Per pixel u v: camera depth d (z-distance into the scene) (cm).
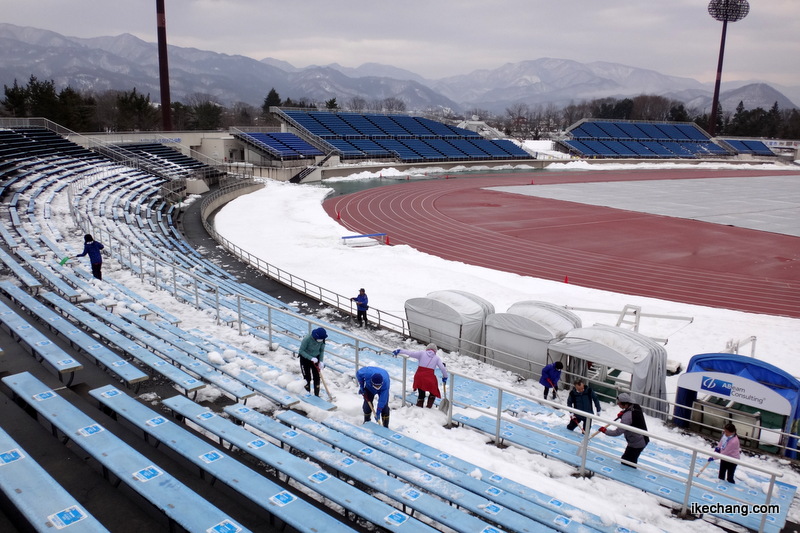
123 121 9112
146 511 602
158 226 3347
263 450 691
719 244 3884
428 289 2536
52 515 509
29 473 567
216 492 650
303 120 8562
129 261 2066
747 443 1123
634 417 818
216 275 2450
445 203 5572
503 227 4384
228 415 877
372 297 2378
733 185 7775
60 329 1091
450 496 641
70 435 658
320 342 958
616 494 771
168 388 949
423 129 9750
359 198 5800
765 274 3145
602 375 1390
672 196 6406
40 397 748
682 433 1155
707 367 1219
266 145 7250
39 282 1467
